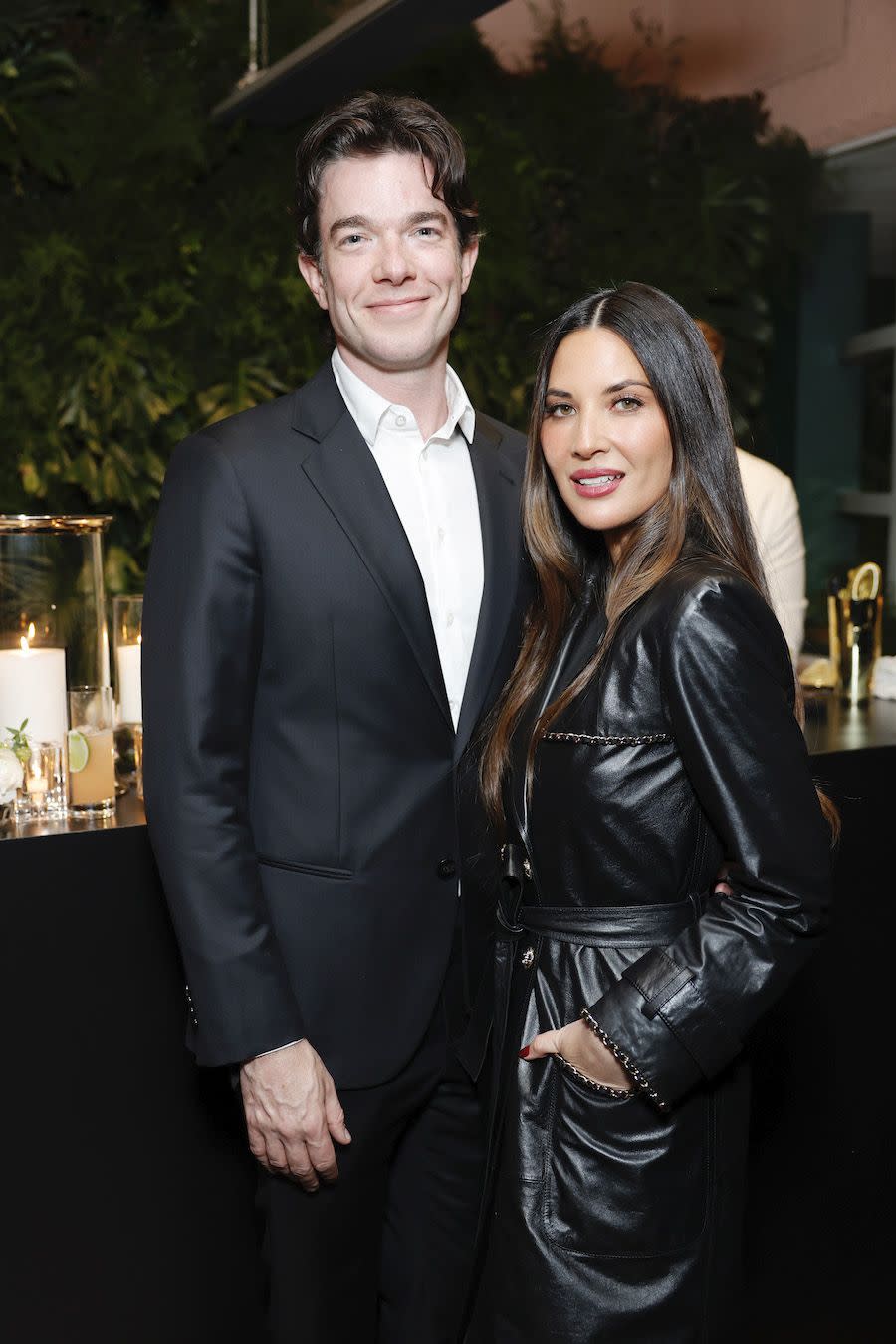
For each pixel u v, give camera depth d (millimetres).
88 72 3131
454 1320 1643
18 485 3061
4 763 1536
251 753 1443
